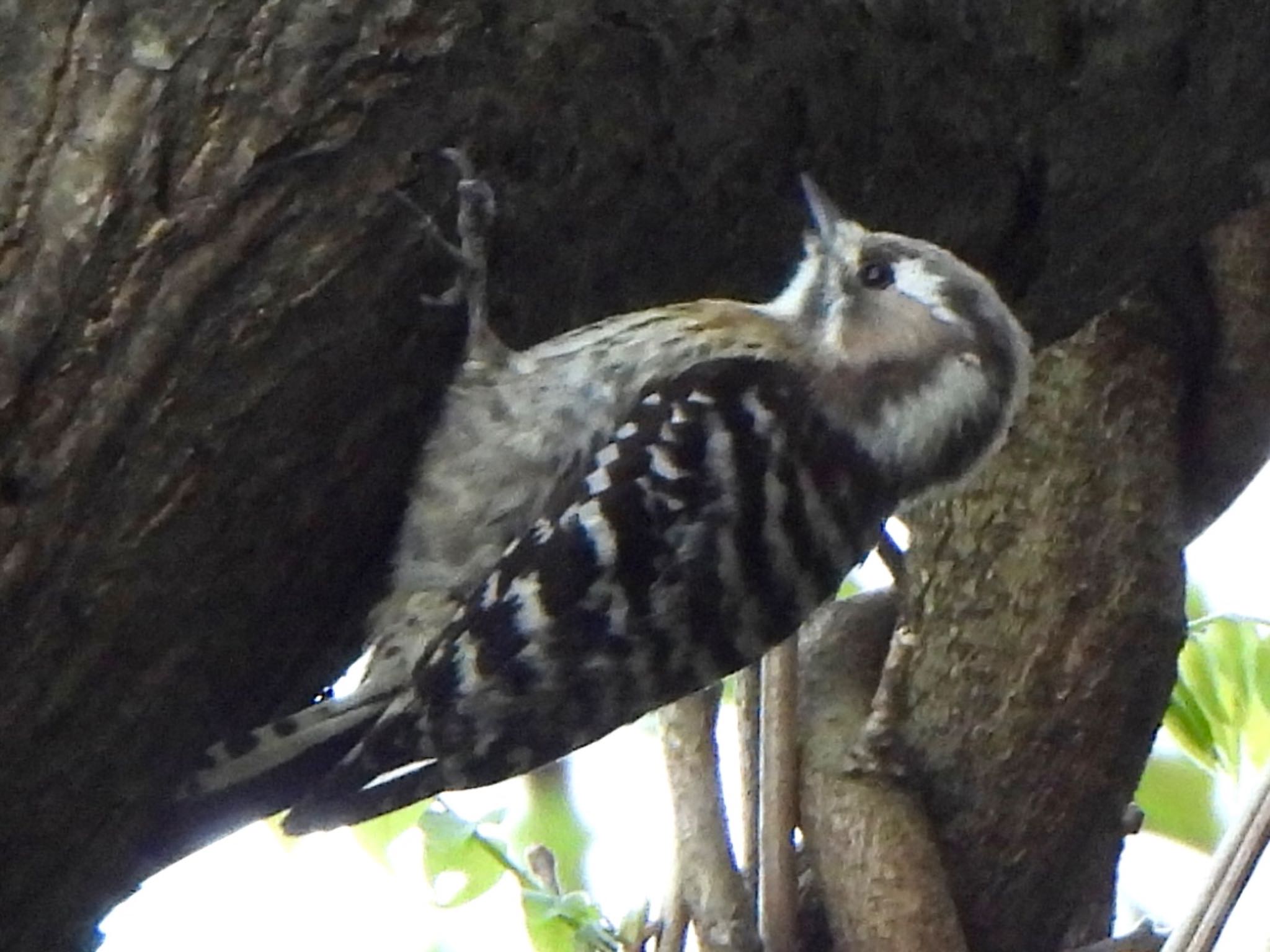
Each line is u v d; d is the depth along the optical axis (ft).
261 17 7.15
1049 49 7.33
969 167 7.34
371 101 7.16
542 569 7.24
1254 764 7.50
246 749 7.19
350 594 7.23
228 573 7.16
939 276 7.34
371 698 7.23
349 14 7.16
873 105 7.29
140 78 7.13
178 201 7.13
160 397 7.13
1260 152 7.45
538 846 7.47
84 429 7.12
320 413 7.17
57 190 7.13
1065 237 7.39
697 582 7.27
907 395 7.32
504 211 7.20
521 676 7.25
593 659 7.26
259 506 7.16
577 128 7.21
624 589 7.25
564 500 7.25
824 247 7.30
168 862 7.19
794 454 7.29
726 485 7.27
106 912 7.19
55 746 7.14
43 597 7.12
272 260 7.14
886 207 7.34
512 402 7.24
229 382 7.14
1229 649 7.50
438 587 7.24
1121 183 7.39
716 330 7.30
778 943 7.48
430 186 7.18
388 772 7.23
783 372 7.30
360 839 7.43
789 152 7.28
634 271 7.27
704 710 7.46
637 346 7.28
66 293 7.12
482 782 7.27
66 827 7.15
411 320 7.19
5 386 7.11
